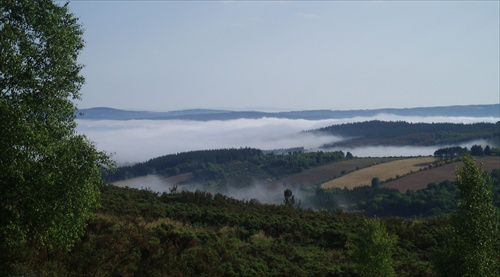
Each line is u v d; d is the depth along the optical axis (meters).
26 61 15.76
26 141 14.34
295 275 22.84
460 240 17.62
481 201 17.73
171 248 21.47
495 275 17.53
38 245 17.67
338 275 23.22
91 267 17.78
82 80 17.17
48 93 15.91
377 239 21.20
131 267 18.75
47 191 14.56
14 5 16.17
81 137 16.41
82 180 15.57
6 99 14.90
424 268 24.55
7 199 14.30
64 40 16.56
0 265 15.59
